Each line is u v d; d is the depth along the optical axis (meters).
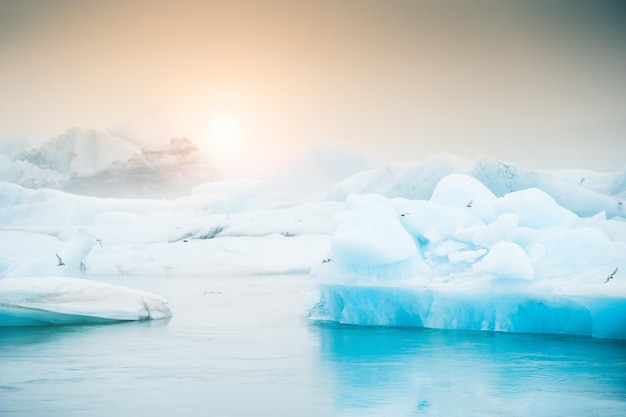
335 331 17.34
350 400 11.23
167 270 41.12
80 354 14.83
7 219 51.31
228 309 22.31
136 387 12.15
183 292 28.52
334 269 18.17
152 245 45.19
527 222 17.52
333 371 13.10
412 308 17.45
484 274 16.12
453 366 13.27
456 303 16.75
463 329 16.92
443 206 17.97
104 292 19.44
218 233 47.34
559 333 15.96
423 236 17.75
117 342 16.17
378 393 11.59
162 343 16.06
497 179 35.91
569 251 15.60
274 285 31.84
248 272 40.09
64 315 18.47
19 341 16.33
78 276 22.36
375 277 17.45
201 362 14.02
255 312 21.50
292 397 11.45
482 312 16.55
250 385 12.20
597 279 14.58
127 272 41.38
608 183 44.34
